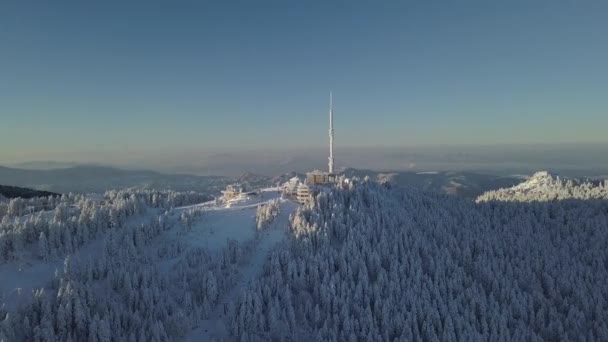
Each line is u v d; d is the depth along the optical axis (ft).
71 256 422.82
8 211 557.33
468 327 393.70
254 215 559.38
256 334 357.20
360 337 368.89
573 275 522.47
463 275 479.41
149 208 582.76
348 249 449.89
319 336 357.20
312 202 540.52
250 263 452.35
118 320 333.42
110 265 394.93
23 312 323.37
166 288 393.29
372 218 528.63
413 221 575.38
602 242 626.64
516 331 410.93
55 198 655.35
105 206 527.40
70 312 324.19
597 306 465.06
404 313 393.91
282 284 407.44
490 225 640.58
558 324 436.35
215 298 395.75
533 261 545.85
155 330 329.72
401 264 459.73
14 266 392.06
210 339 357.20
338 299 391.65
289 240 469.98
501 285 481.05
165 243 477.77
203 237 501.97
